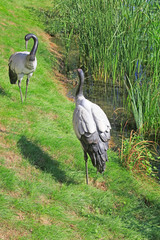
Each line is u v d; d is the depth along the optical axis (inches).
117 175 210.2
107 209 177.3
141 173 225.9
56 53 493.0
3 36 436.8
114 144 271.0
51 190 174.1
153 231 164.9
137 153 232.8
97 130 175.9
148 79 286.2
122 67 366.0
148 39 322.3
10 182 165.3
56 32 581.0
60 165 204.5
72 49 524.7
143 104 292.4
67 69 446.3
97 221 163.2
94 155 175.3
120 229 161.3
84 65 452.4
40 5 730.2
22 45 439.8
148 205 191.8
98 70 410.9
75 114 182.1
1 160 182.2
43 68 401.1
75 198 174.6
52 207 160.1
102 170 179.0
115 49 369.4
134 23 334.0
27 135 221.8
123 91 372.8
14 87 297.1
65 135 242.4
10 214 146.3
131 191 199.6
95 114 180.1
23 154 199.5
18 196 161.3
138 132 279.7
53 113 275.7
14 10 617.3
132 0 336.8
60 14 587.8
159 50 279.6
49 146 219.6
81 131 173.3
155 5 313.9
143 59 341.7
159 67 286.8
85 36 421.7
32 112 259.3
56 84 379.2
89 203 177.0
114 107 343.9
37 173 186.1
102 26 380.8
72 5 465.7
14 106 258.7
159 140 279.0
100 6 386.0
